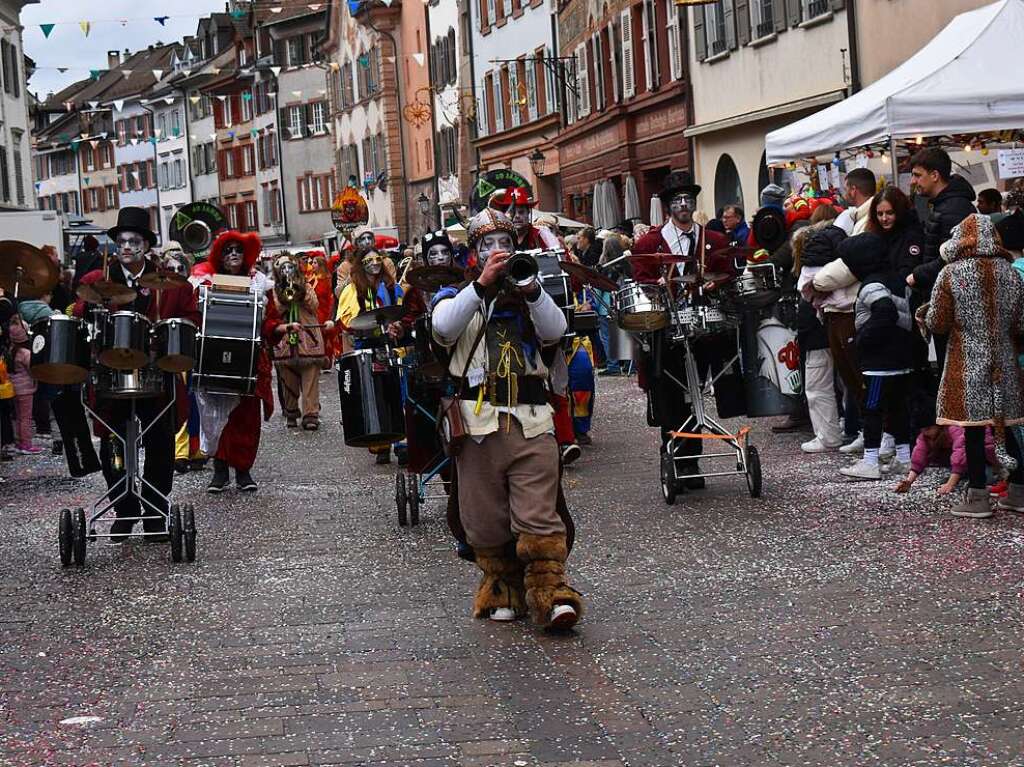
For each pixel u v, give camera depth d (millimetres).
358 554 9695
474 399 7270
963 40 14945
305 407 18406
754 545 9117
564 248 11375
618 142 39438
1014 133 16406
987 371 9305
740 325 11203
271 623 7816
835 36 26781
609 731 5789
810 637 6949
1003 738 5473
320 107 88562
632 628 7309
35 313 17750
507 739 5750
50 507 12844
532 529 7199
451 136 61875
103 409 10430
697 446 11266
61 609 8430
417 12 66625
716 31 32312
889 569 8219
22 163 62281
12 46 61188
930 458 10617
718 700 6102
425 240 11047
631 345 11383
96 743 5918
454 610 7895
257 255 13703
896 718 5754
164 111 107062
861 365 11148
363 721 6047
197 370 11469
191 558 9719
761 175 31141
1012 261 9383
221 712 6258
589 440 14594
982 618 7074
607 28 39906
